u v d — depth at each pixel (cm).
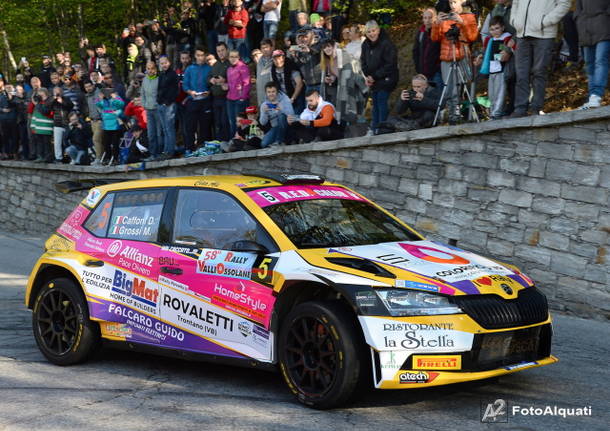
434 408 625
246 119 1780
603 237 1037
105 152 2253
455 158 1258
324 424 588
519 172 1152
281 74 1689
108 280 794
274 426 587
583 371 748
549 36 1190
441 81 1457
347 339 601
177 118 2023
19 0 3425
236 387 708
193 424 599
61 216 2402
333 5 2102
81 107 2367
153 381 741
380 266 630
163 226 774
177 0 3100
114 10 3297
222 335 700
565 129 1083
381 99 1511
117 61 3347
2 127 2644
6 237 2425
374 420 596
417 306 596
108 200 848
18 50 3788
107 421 613
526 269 1145
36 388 723
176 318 736
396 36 2284
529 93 1233
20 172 2577
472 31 1376
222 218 732
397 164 1372
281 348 647
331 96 1605
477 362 598
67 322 821
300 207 728
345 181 1491
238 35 2147
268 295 662
